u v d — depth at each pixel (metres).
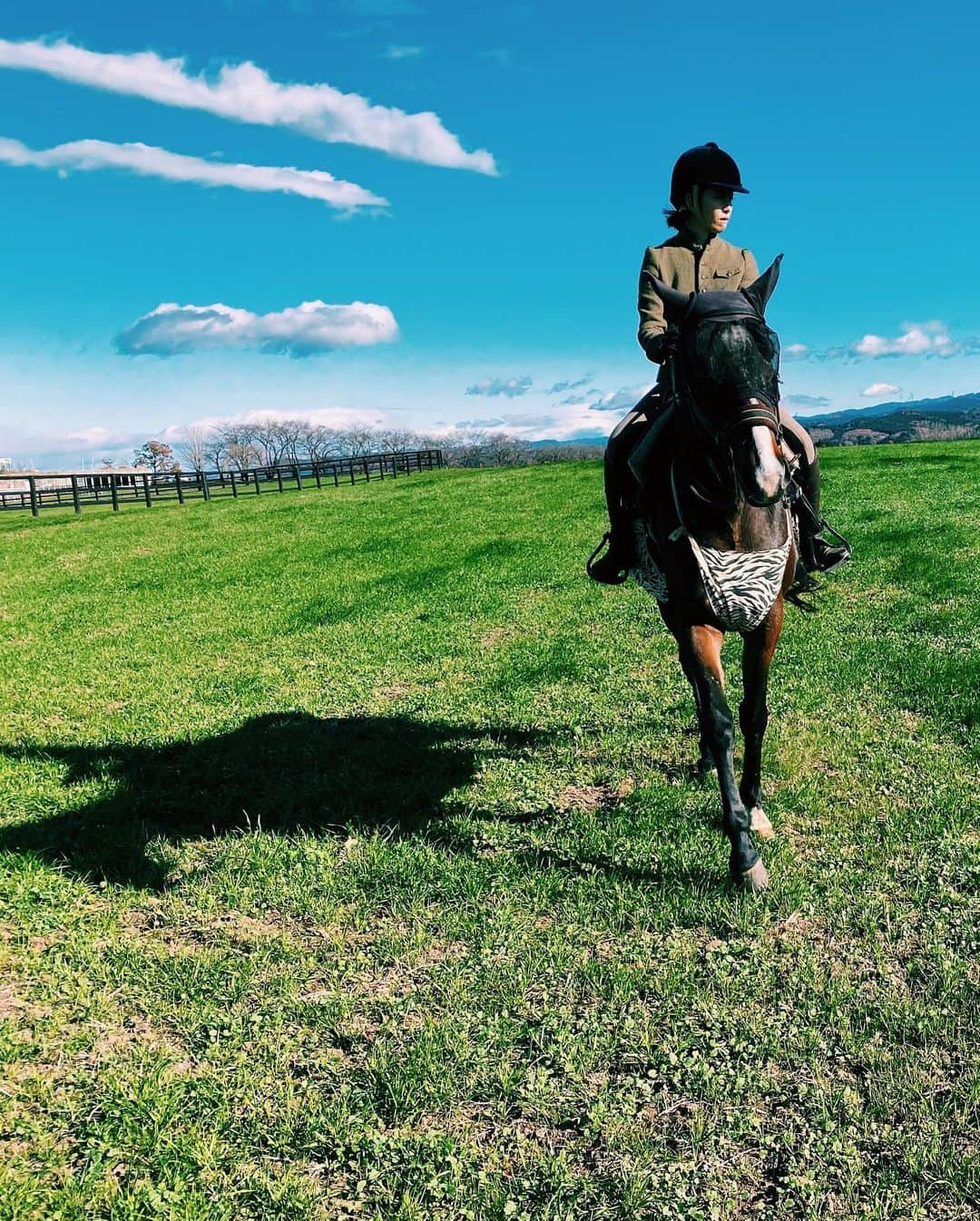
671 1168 2.84
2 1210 2.72
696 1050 3.35
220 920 4.45
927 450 32.22
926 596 10.36
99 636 11.45
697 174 4.68
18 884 4.72
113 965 3.99
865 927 4.04
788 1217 2.68
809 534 5.13
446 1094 3.15
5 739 7.38
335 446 108.38
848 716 6.66
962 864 4.48
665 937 4.07
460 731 7.09
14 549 20.42
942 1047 3.29
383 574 14.49
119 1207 2.73
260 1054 3.41
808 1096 3.11
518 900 4.41
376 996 3.76
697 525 4.18
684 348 4.07
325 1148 2.99
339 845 5.15
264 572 15.48
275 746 6.91
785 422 4.81
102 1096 3.20
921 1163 2.79
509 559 15.02
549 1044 3.40
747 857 4.29
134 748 6.96
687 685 7.82
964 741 6.04
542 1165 2.87
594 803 5.64
